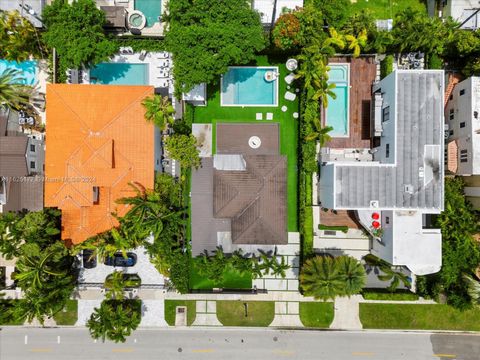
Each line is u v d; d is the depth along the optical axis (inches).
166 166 1240.8
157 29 1206.3
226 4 1021.2
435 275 1167.0
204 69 1040.2
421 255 1057.5
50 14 1084.5
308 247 1188.5
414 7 1224.2
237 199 1143.0
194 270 1227.9
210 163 1199.6
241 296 1224.8
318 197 1230.9
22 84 1194.0
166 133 1240.8
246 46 1033.5
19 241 1112.2
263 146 1219.9
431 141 1046.4
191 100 1179.3
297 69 1185.4
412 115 1045.2
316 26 1080.8
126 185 1136.2
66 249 1127.6
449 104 1187.3
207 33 1001.5
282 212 1152.8
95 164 1104.2
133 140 1127.0
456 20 1137.4
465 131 1084.5
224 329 1234.0
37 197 1181.7
